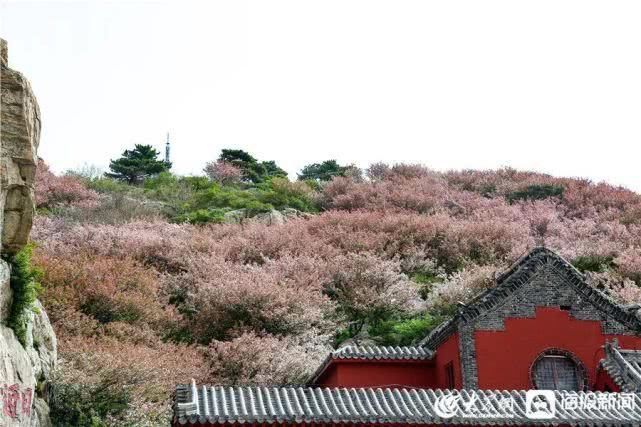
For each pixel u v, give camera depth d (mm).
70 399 21891
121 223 48375
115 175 77875
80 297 29703
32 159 18234
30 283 19484
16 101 17906
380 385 25484
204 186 65875
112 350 24875
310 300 33750
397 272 39750
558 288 24641
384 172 68062
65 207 52281
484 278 35250
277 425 18156
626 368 21906
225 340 31609
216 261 38438
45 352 21969
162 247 40375
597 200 58812
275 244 42812
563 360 24141
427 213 53469
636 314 25109
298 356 28812
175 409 18531
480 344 23891
